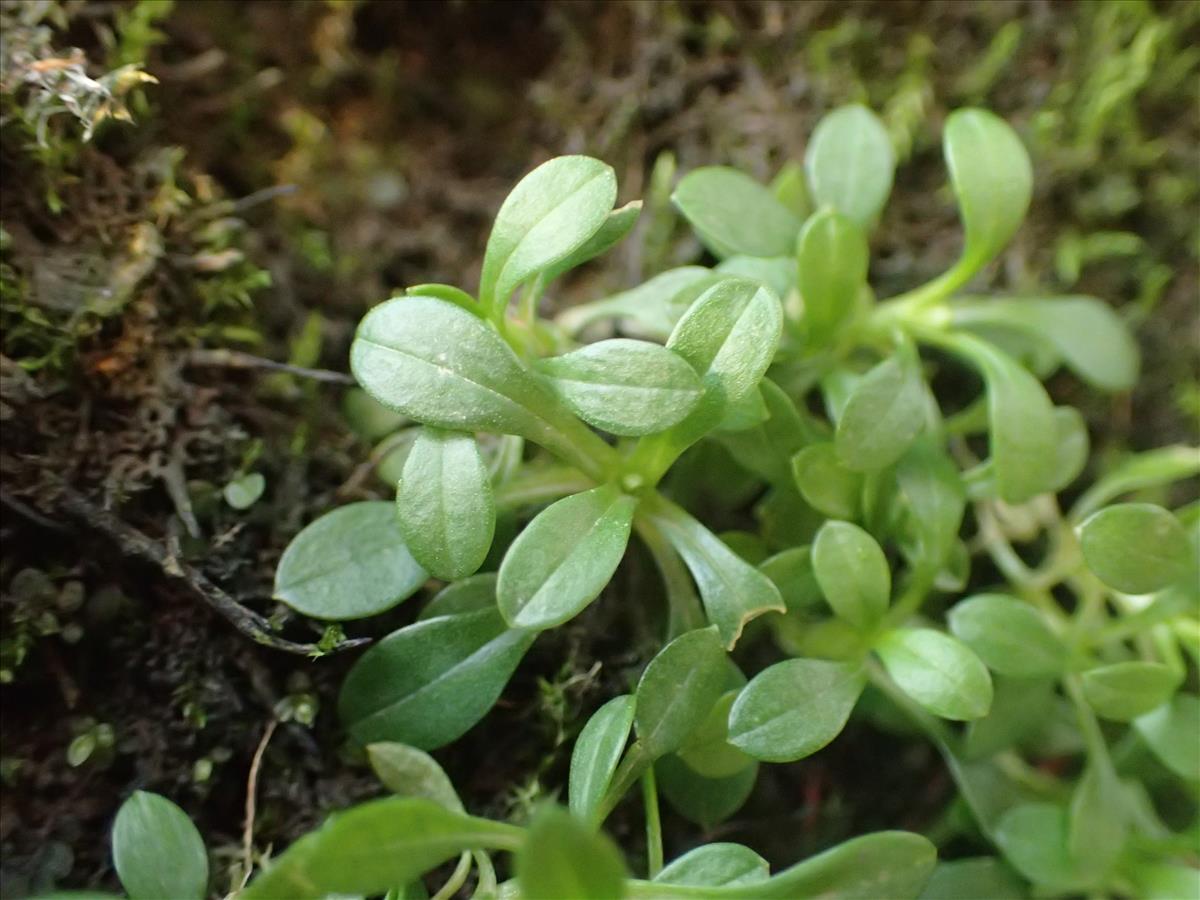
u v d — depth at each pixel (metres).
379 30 0.12
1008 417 0.10
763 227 0.10
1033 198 0.12
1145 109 0.12
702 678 0.09
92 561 0.09
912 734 0.11
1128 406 0.12
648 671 0.09
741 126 0.12
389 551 0.09
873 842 0.08
